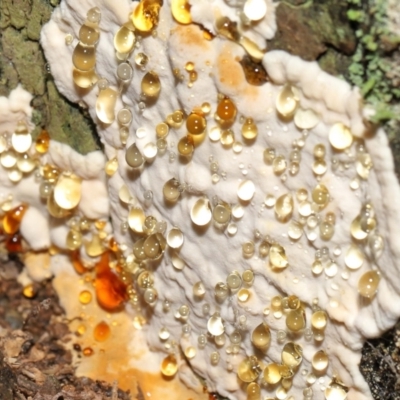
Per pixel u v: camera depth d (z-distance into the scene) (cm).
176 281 21
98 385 22
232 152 19
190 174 20
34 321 22
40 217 22
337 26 18
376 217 19
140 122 20
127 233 21
